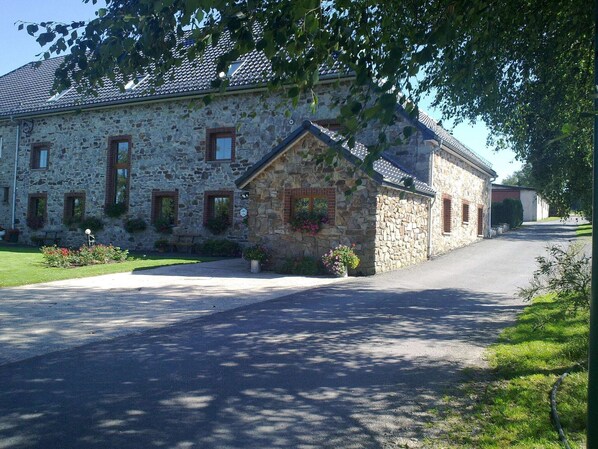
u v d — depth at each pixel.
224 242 18.53
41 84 25.95
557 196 8.12
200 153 19.69
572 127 2.48
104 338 6.76
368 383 4.97
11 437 3.73
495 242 22.58
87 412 4.21
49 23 3.57
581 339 5.98
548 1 4.84
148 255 18.70
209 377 5.14
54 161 23.22
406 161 16.88
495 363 5.57
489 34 4.82
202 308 8.87
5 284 11.11
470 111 7.26
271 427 3.94
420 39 3.48
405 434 3.82
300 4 2.90
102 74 3.93
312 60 3.67
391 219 14.16
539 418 3.98
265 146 18.44
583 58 5.70
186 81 19.91
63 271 13.51
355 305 9.18
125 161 21.58
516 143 7.96
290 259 13.91
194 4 2.81
